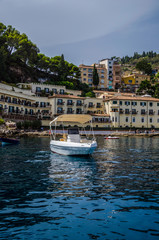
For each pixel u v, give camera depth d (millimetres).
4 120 53562
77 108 81500
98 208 8180
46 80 100562
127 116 83188
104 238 6137
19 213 7742
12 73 86312
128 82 135375
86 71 122688
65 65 104562
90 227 6766
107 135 67312
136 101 84625
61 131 67312
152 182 11820
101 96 94250
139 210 7992
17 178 12688
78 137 24047
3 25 85562
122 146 34031
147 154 24125
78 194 9789
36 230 6582
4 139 33250
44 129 64812
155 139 53812
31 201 8906
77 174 13828
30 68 95875
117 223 7008
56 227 6762
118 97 83625
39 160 19422
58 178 12750
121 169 15492
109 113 83188
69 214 7676
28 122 60594
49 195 9648
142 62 155750
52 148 24578
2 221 7133
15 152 24906
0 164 17297
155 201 8891
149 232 6445
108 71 127438
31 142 38719
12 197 9375
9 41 84938
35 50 92500
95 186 11055
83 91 105750
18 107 67438
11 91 64375
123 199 9141
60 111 77750
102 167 16250
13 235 6297
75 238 6148
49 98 79688
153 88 114188
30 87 82875
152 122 86188
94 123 77688
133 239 6078
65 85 97875
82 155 21297
